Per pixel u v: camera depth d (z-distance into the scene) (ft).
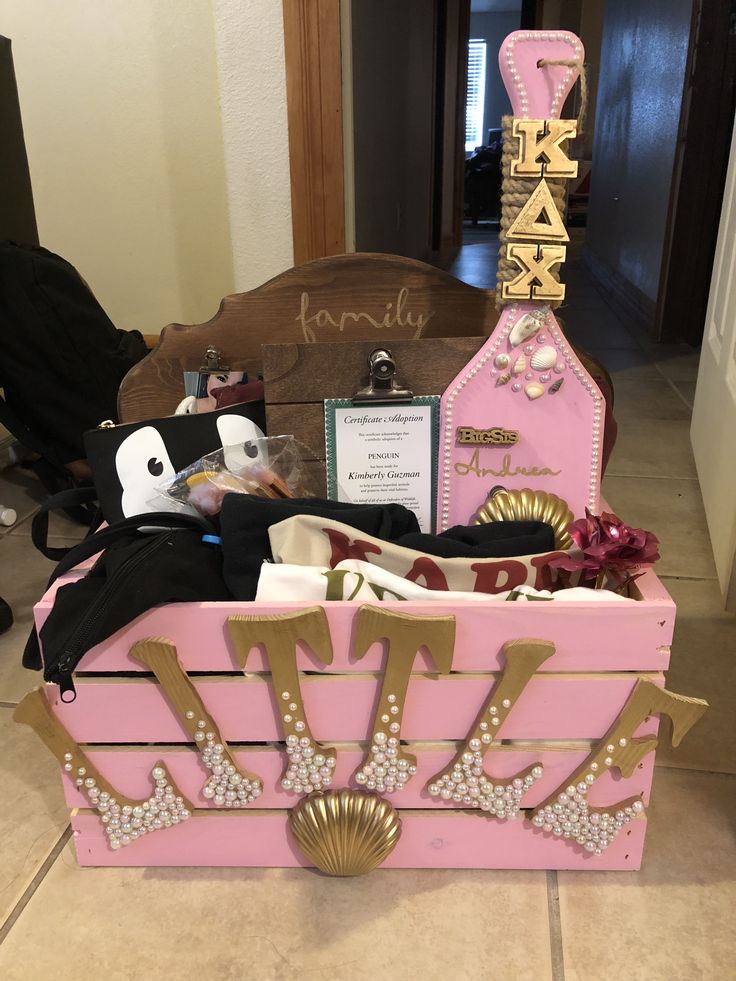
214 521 2.54
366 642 2.12
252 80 4.32
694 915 2.32
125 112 4.80
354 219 5.05
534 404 2.67
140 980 2.13
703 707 2.17
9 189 4.61
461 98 16.65
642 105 11.16
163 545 2.23
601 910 2.33
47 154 4.97
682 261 9.36
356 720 2.27
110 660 2.19
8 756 2.98
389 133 8.16
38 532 2.71
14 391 4.66
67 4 4.60
